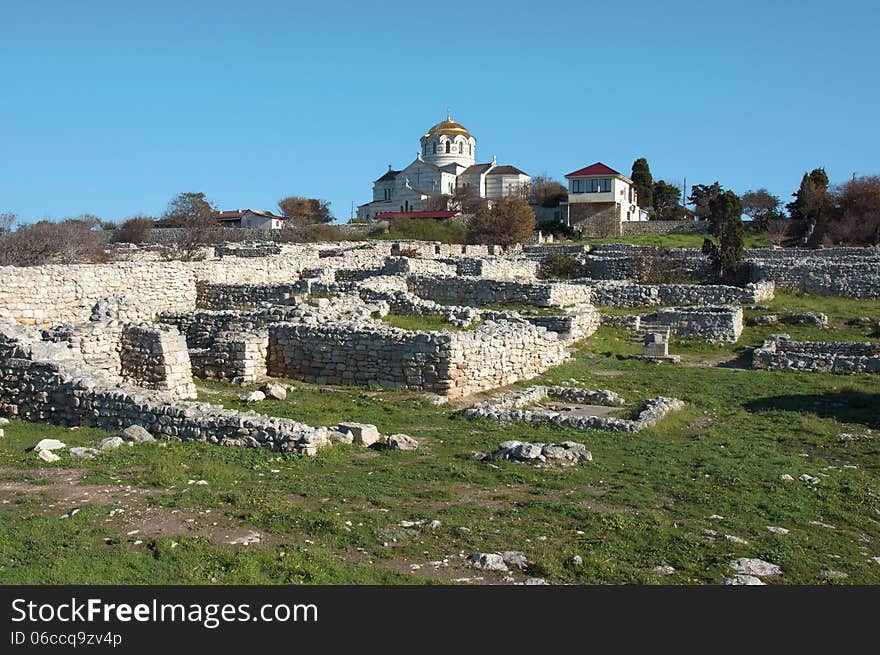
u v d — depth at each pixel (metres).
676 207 125.56
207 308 38.38
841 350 33.78
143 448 15.84
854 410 24.30
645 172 123.62
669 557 11.45
